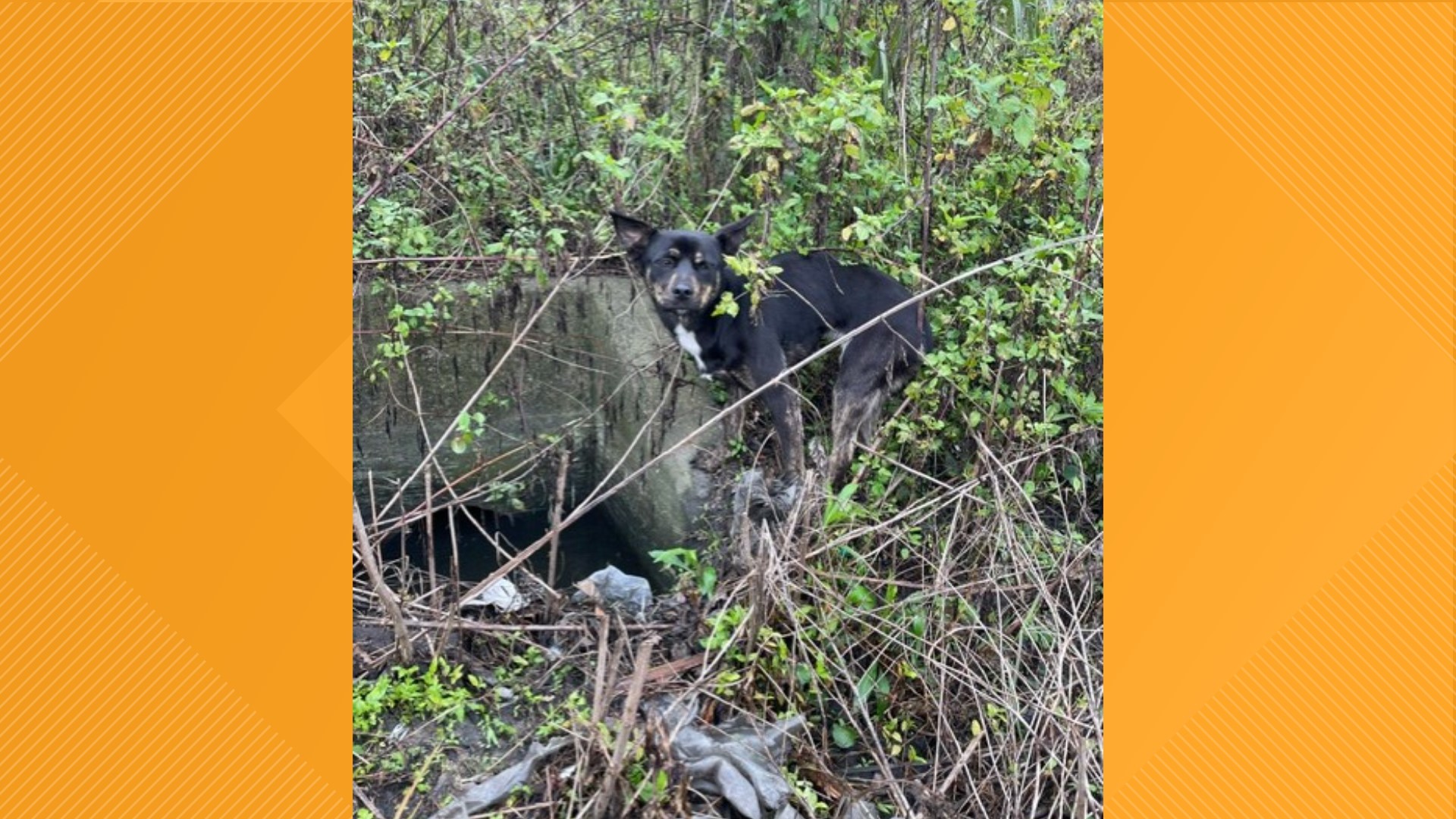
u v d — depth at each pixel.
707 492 4.63
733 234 4.57
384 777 3.22
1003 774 3.46
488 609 3.95
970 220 4.89
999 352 4.31
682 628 3.81
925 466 4.67
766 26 5.32
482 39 5.38
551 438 5.05
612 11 5.50
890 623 3.66
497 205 5.29
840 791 3.33
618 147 5.29
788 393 4.65
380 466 5.23
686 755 3.25
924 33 5.07
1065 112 5.26
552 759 3.28
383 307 5.01
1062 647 3.51
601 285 5.47
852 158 4.84
